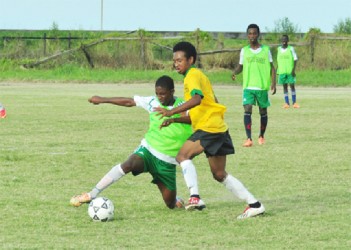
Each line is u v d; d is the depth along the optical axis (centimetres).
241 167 2517
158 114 1669
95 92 6284
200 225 1659
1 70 8644
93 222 1688
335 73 8062
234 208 1847
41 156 2711
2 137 3269
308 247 1470
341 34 8888
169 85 1788
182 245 1484
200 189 2122
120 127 3725
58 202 1909
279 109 4912
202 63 8738
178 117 1772
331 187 2155
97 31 10281
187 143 1759
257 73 3112
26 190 2077
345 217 1742
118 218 1731
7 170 2409
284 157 2752
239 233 1584
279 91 6800
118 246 1475
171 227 1639
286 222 1688
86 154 2778
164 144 1786
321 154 2828
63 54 8850
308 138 3344
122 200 1947
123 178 2275
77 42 9581
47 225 1655
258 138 3344
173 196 1822
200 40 8825
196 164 2588
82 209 1827
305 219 1720
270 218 1731
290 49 5022
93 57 8850
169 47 8906
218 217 1742
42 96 5800
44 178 2275
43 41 9475
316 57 8625
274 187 2153
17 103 5119
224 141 1753
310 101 5566
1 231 1595
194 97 1673
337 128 3762
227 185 1753
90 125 3803
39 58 9031
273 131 3631
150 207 1859
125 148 2959
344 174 2383
